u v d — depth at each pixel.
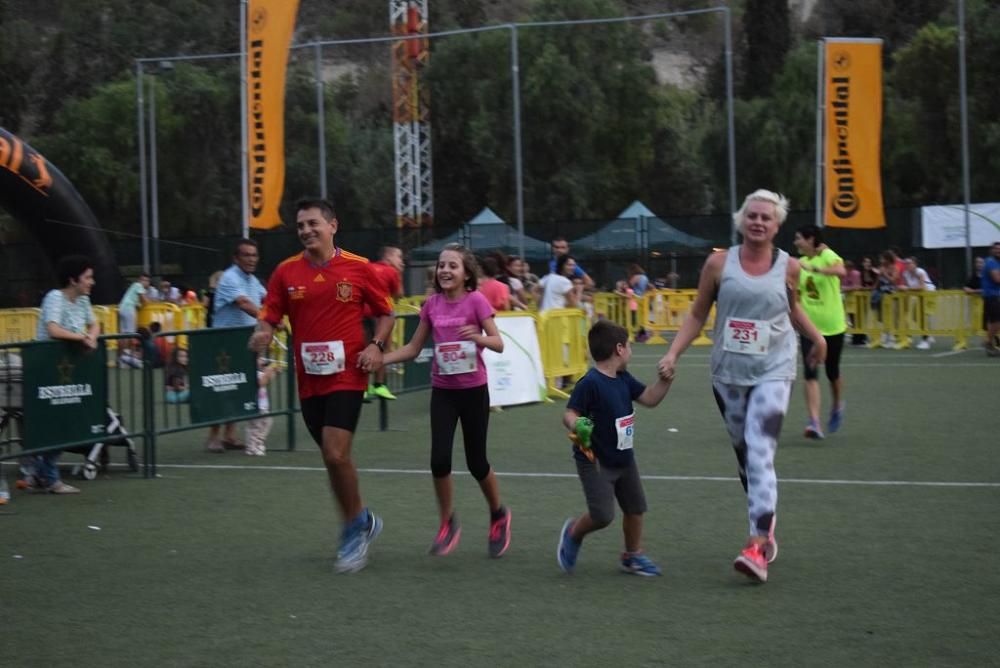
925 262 42.94
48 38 77.38
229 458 13.55
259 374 13.68
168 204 62.78
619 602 7.28
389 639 6.59
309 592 7.62
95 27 77.00
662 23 109.44
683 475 11.73
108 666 6.19
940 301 27.75
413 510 10.26
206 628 6.84
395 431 15.57
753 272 7.75
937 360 24.77
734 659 6.16
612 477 7.78
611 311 33.91
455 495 10.91
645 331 33.62
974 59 59.66
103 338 11.73
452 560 8.46
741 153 66.31
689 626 6.75
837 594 7.37
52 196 24.55
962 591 7.40
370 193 68.44
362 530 8.20
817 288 13.83
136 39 77.12
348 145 69.50
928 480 11.23
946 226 40.56
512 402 18.09
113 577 8.06
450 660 6.21
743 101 71.31
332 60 91.31
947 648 6.29
